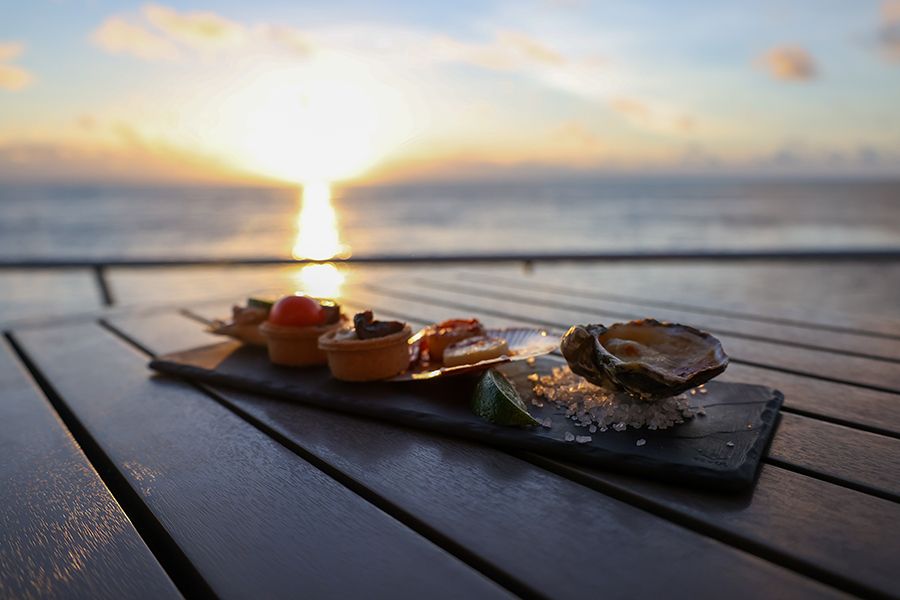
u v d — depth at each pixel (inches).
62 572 8.1
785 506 8.9
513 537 8.4
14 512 9.6
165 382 15.6
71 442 12.2
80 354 18.6
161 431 12.4
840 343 18.0
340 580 7.7
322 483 10.1
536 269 117.2
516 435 10.9
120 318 23.6
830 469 10.0
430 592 7.4
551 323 20.9
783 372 15.3
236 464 10.8
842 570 7.5
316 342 15.2
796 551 7.9
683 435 10.8
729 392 12.9
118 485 10.8
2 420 13.5
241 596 7.4
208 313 24.1
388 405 12.5
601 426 11.1
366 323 13.7
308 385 13.9
